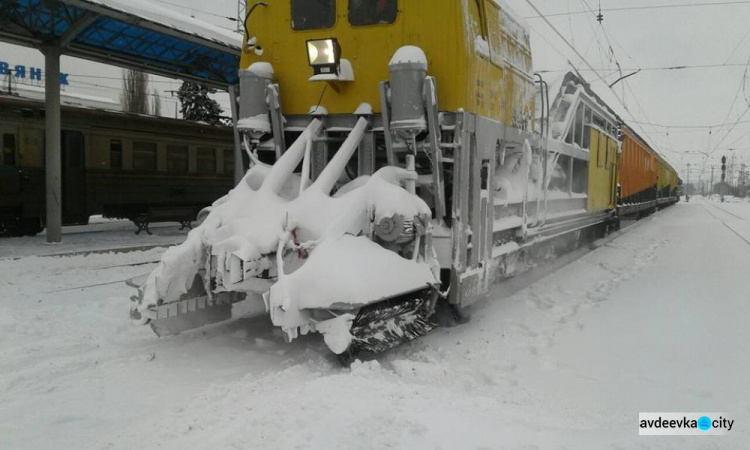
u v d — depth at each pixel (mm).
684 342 5914
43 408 4184
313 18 6531
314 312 4801
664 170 40250
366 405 3816
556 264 11648
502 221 7562
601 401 4387
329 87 6430
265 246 5152
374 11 6266
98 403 4285
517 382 4797
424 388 4301
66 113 16453
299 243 5230
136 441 3543
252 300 7383
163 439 3547
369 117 6273
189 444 3451
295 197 6062
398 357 5320
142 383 4703
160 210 17766
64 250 12602
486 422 3695
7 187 15359
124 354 5449
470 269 6230
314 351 5430
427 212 5543
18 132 15570
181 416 3920
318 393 4039
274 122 6453
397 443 3326
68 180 16641
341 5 6387
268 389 4371
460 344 5812
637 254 13766
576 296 8359
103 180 17562
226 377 4859
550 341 5992
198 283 5770
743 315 7059
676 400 4383
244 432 3514
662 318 6945
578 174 12570
